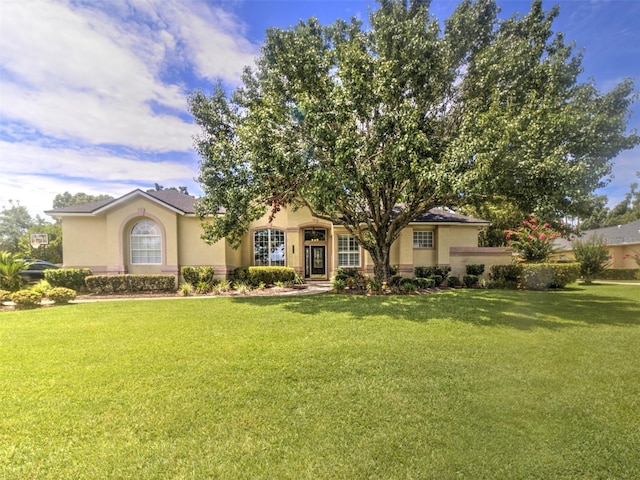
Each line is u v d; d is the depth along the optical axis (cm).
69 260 1634
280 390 406
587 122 1026
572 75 1157
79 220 1645
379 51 1192
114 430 320
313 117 1012
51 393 398
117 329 714
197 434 313
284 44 1198
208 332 683
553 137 994
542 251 1680
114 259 1619
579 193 923
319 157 1109
